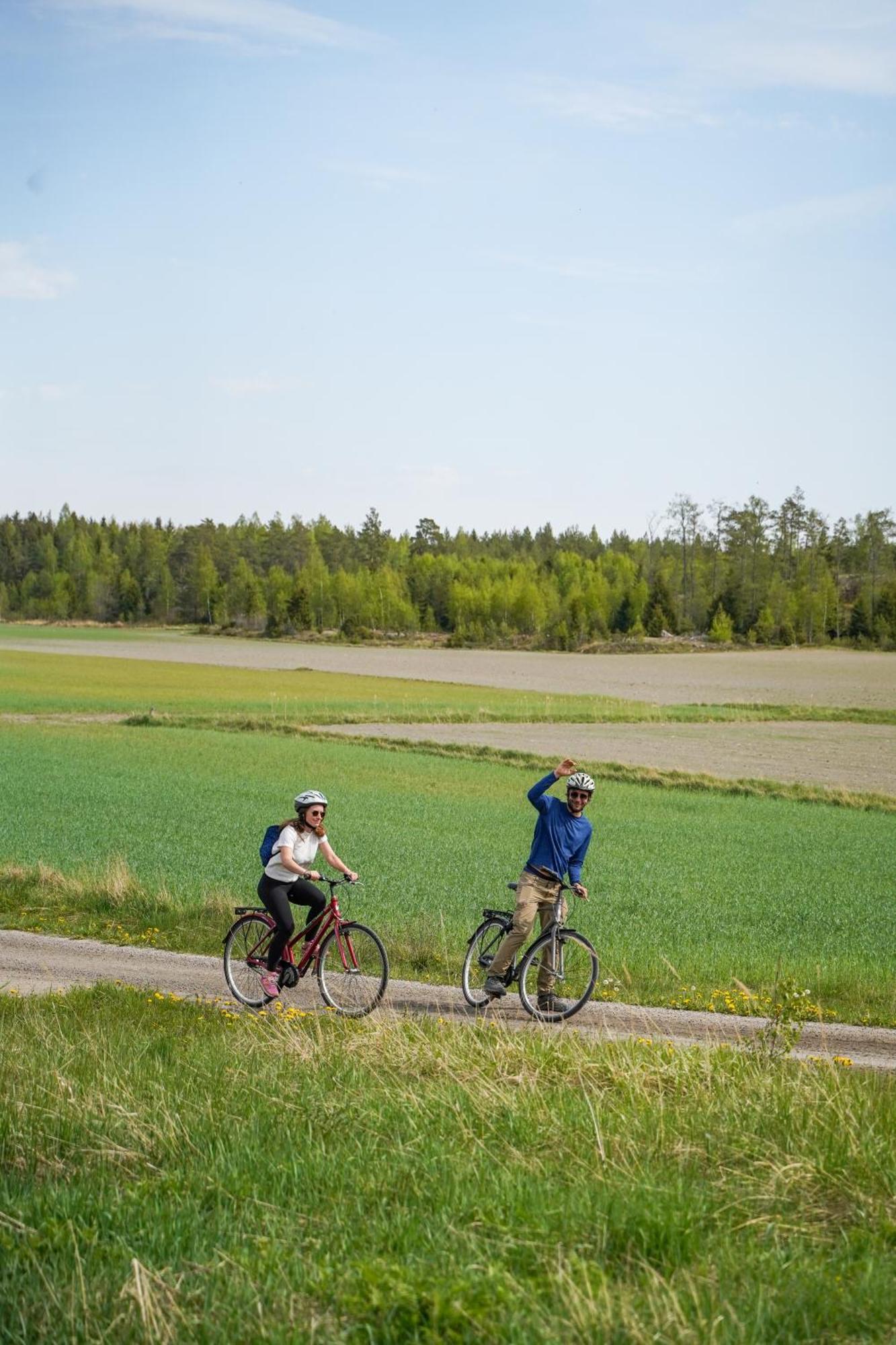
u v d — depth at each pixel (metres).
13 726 56.41
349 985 11.51
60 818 28.19
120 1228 5.26
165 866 21.64
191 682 93.44
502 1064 8.05
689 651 165.75
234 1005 11.88
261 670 110.62
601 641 176.12
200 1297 4.55
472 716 66.81
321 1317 4.41
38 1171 6.21
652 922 18.42
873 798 39.91
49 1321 4.38
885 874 24.75
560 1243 5.00
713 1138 6.52
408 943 15.66
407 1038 9.06
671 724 67.88
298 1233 5.15
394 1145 6.43
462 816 31.84
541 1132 6.61
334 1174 5.93
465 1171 5.93
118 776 38.34
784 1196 5.72
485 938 12.17
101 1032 9.49
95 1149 6.37
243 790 35.78
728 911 19.70
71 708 66.94
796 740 59.91
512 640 179.50
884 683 103.00
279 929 11.48
